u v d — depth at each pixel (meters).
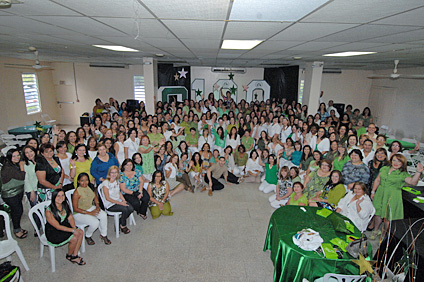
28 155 3.77
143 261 3.43
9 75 9.05
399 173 3.64
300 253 2.67
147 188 4.45
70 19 2.70
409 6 1.92
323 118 8.22
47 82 11.39
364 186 3.48
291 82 10.45
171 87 11.44
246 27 2.86
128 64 11.90
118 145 5.18
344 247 2.77
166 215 4.57
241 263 3.42
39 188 3.87
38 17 2.63
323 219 3.31
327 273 2.46
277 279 2.92
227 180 6.04
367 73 11.63
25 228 4.11
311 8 2.04
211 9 2.14
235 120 7.97
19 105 9.56
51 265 3.23
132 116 7.77
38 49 5.96
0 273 2.53
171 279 3.13
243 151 6.32
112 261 3.43
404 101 9.52
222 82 12.37
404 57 5.71
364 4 1.90
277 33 3.19
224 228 4.21
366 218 3.52
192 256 3.53
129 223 4.32
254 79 12.33
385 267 2.48
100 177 4.29
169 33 3.41
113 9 2.25
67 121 12.34
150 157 5.17
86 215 3.69
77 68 11.86
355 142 4.90
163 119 7.68
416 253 2.64
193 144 6.83
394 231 3.02
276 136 6.79
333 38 3.47
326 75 11.80
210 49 5.20
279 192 4.89
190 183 5.67
